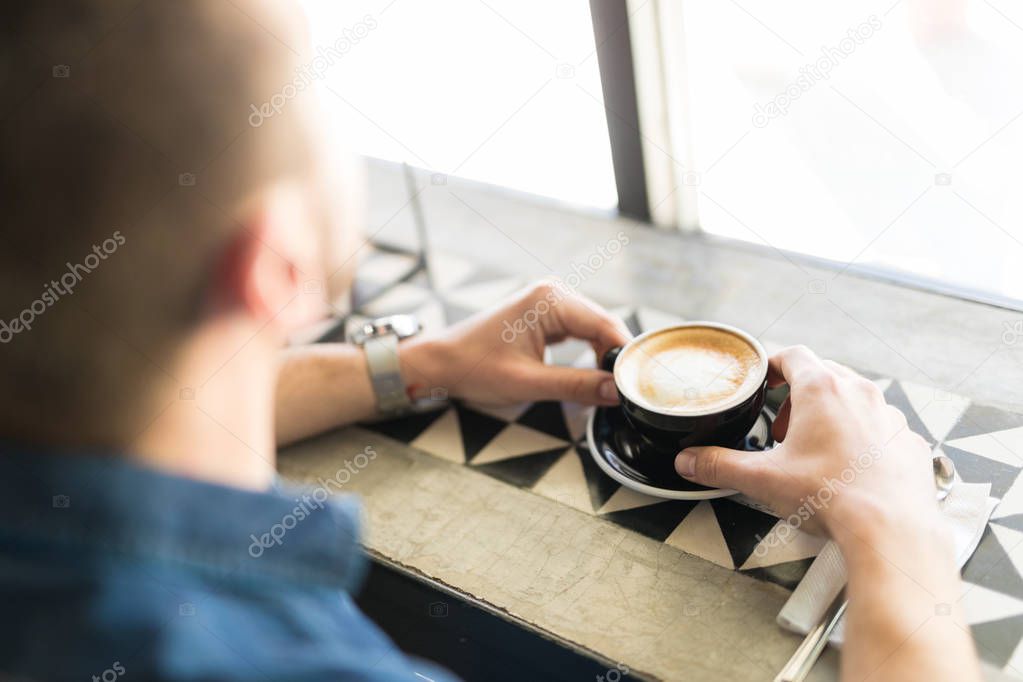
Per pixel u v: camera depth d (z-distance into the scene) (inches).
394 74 71.5
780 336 47.4
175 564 18.3
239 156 18.5
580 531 38.2
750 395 37.6
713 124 68.0
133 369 18.3
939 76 84.7
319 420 44.6
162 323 18.3
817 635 32.2
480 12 66.1
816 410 36.5
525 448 43.0
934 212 69.8
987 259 64.7
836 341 46.4
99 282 17.7
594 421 42.9
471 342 44.5
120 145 17.5
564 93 66.1
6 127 17.1
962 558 34.4
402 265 57.4
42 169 17.2
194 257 18.4
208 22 18.2
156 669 17.1
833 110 83.0
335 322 53.0
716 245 55.6
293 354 45.4
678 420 37.3
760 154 68.9
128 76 17.6
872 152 76.6
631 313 50.8
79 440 18.3
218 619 18.2
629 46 53.4
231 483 19.9
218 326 19.2
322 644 19.2
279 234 19.3
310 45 20.3
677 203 58.4
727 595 34.5
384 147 68.9
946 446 39.5
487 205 62.6
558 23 63.6
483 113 69.5
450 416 45.4
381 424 45.7
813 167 75.5
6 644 17.2
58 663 17.2
